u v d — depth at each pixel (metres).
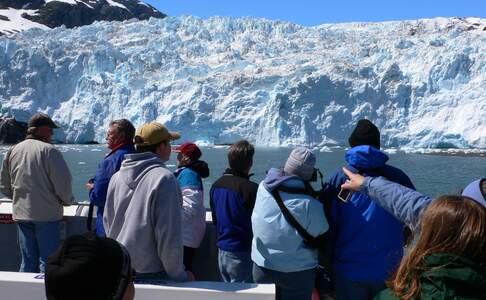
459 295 1.69
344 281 3.33
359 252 3.26
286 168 3.38
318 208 3.29
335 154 41.97
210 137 50.06
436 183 26.00
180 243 3.06
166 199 3.05
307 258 3.34
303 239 3.29
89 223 3.92
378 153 3.23
